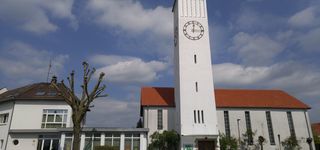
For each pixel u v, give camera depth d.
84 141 32.53
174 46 44.22
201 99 36.94
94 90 27.45
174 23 45.00
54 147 33.84
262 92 48.03
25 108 35.91
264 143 41.19
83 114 26.50
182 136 34.81
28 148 33.50
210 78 38.06
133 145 33.59
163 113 40.47
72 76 27.48
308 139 40.62
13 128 34.69
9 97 36.66
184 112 36.16
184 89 37.25
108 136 33.38
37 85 41.69
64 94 27.88
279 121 42.91
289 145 41.09
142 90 45.31
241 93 46.94
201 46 39.62
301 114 43.78
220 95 45.47
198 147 34.62
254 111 42.94
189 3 41.75
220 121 41.56
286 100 45.84
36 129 33.75
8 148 33.34
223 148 35.62
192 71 38.19
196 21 40.81
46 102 36.62
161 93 44.34
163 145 34.84
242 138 41.09
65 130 32.25
